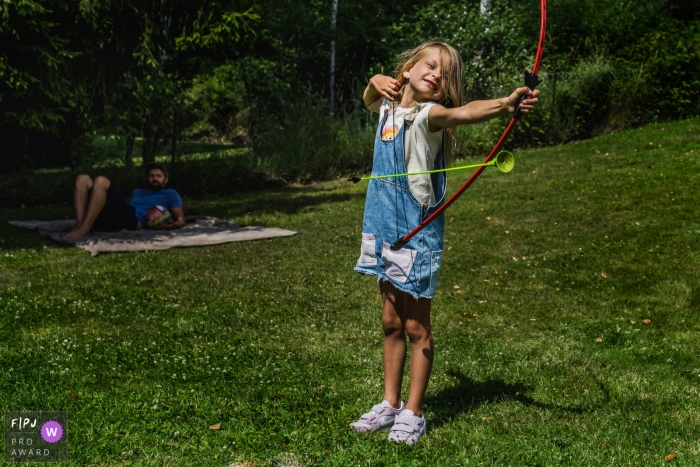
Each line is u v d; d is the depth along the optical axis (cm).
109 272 651
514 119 294
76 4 977
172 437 329
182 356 441
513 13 1773
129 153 1264
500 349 481
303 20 1738
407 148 326
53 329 489
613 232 802
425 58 329
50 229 838
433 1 1867
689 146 1225
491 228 850
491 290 627
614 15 1784
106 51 1056
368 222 341
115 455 310
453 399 396
